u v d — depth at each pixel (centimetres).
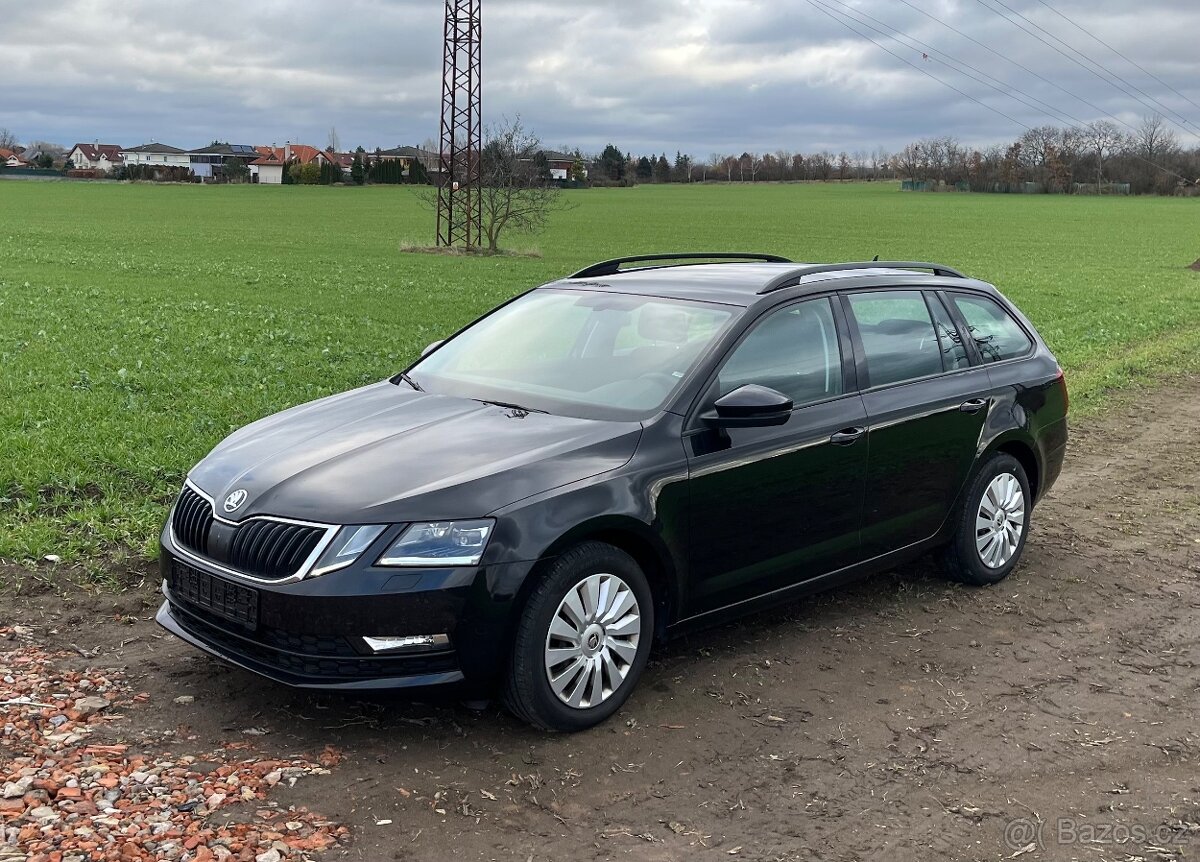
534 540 420
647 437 470
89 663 486
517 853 356
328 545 408
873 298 593
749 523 501
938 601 619
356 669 411
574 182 18025
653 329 537
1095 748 447
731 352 512
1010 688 504
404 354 1532
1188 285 3494
